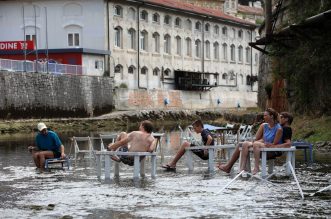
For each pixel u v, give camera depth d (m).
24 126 53.66
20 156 26.17
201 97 90.81
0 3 75.88
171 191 14.78
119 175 18.38
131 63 79.00
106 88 70.38
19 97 57.38
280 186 15.20
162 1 86.81
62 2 74.25
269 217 11.53
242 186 15.38
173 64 88.06
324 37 30.30
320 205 12.61
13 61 57.19
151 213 12.08
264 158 16.83
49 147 20.84
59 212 12.36
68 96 63.75
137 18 80.19
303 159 21.38
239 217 11.58
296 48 34.66
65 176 18.33
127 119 67.38
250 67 107.50
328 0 30.81
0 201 13.79
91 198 13.98
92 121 62.28
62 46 74.38
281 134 17.08
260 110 48.50
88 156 25.61
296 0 35.66
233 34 102.38
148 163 21.98
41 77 60.22
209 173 18.56
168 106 82.31
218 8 113.31
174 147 30.52
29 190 15.41
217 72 97.62
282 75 37.09
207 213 11.98
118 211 12.36
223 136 25.66
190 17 91.88
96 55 71.19
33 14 74.94
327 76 30.70
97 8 73.69
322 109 31.16
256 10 128.12
